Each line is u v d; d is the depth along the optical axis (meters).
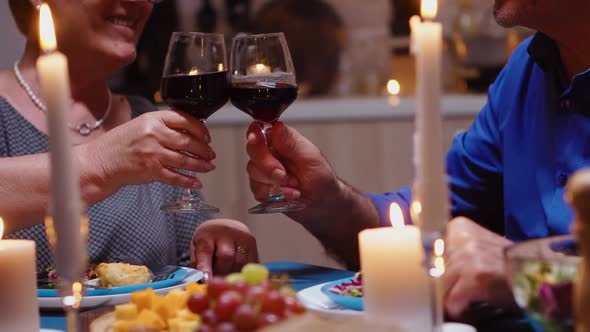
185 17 3.83
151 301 1.02
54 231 0.82
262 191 1.62
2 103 1.97
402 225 1.10
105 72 1.98
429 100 0.81
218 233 1.72
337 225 1.73
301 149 1.59
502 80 1.80
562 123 1.59
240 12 3.91
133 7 1.93
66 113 0.81
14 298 1.06
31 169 1.54
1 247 1.11
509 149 1.68
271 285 0.80
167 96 1.51
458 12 3.68
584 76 1.52
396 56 3.89
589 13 1.49
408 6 3.89
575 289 0.73
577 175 0.71
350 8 3.93
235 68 1.52
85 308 1.27
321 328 0.71
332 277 1.48
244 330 0.74
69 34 1.91
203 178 3.61
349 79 3.92
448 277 1.10
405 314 0.98
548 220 1.56
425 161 0.81
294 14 3.90
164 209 1.59
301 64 3.91
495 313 1.08
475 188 1.82
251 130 1.55
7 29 2.84
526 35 3.64
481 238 1.15
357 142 3.64
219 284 0.79
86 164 1.47
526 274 0.81
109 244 1.87
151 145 1.46
